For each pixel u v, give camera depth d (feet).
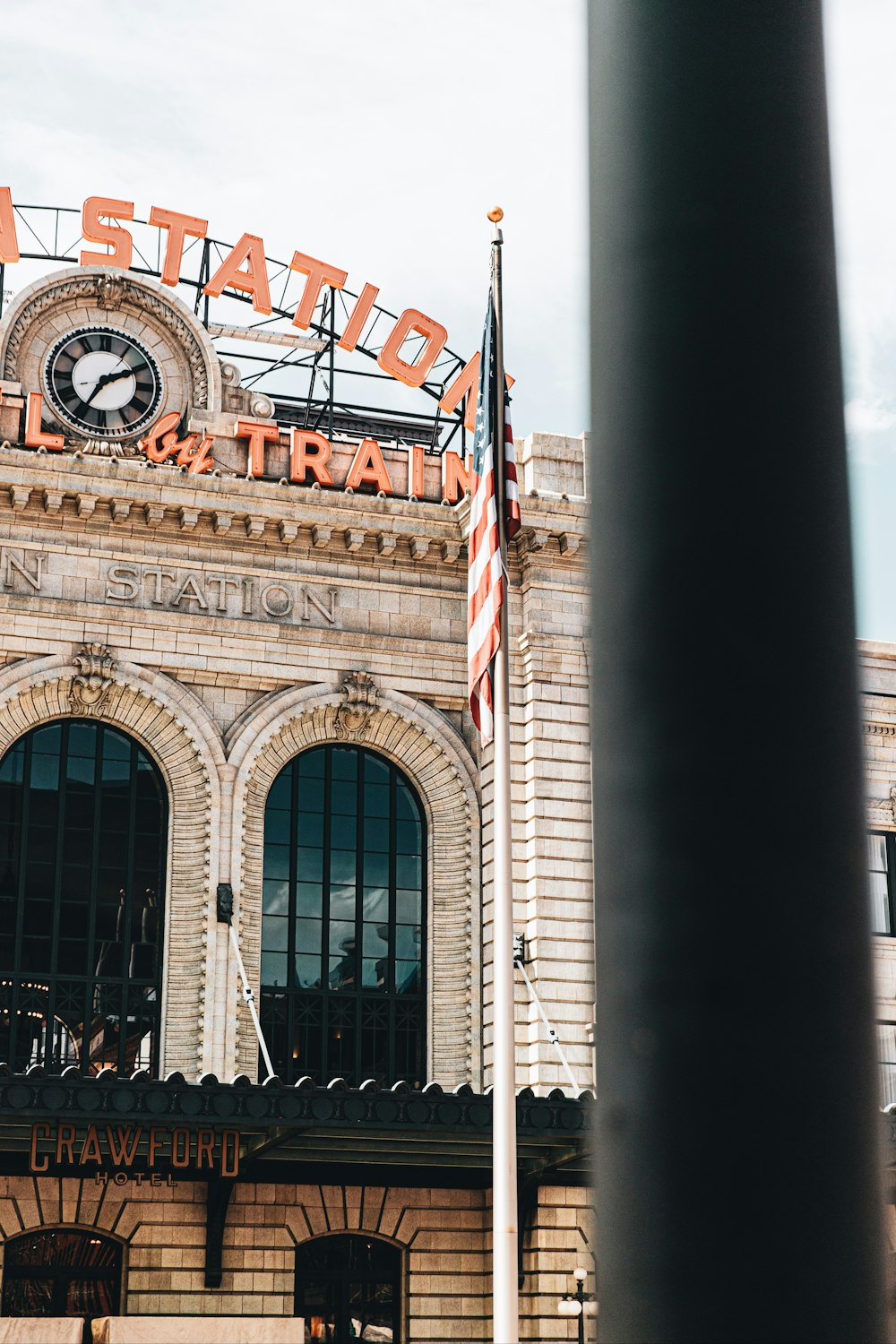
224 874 138.72
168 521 144.25
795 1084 10.65
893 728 162.91
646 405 11.54
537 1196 130.52
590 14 12.26
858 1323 10.37
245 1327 104.78
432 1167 135.95
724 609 11.21
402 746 147.64
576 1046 135.64
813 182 11.68
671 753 11.17
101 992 135.64
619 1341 10.78
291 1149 127.65
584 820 142.10
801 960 10.80
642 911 11.11
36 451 139.54
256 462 148.25
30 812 137.28
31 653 138.51
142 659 141.08
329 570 148.66
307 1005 140.67
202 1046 134.51
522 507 145.48
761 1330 10.35
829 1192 10.53
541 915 138.21
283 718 143.64
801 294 11.55
